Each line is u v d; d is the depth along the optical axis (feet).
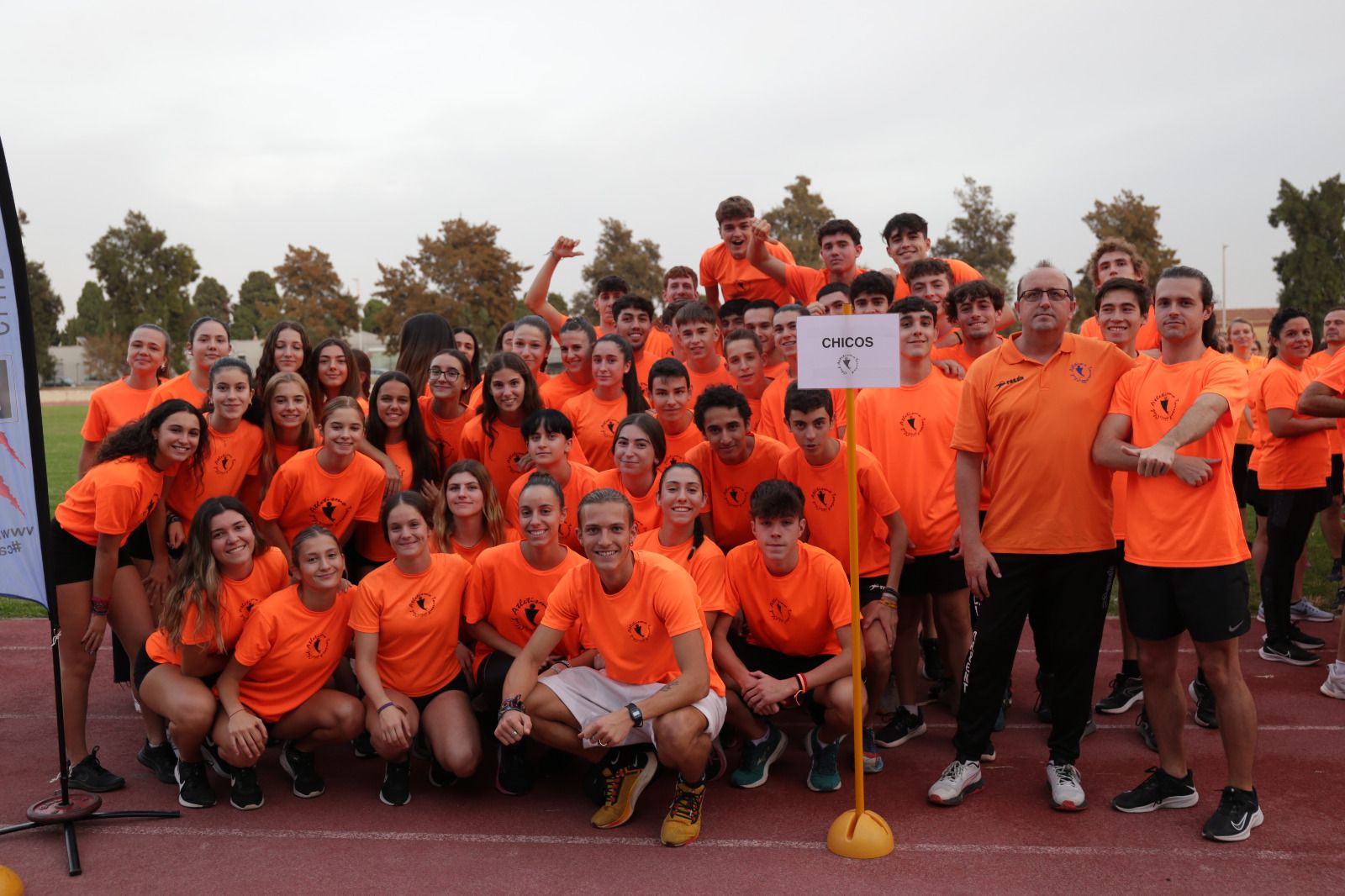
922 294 23.41
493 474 21.08
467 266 143.13
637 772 15.37
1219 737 18.33
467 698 17.10
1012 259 160.15
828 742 16.33
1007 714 20.03
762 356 21.61
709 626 16.65
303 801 16.35
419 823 15.43
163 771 17.38
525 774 16.52
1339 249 124.26
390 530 16.40
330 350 21.66
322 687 16.67
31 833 15.12
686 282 29.55
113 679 22.58
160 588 18.40
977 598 15.71
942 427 18.51
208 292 332.39
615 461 18.26
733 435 17.48
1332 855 13.67
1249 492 26.14
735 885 13.19
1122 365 15.35
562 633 16.10
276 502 18.81
